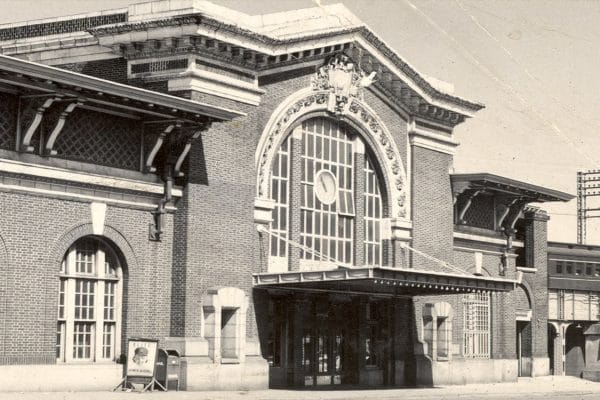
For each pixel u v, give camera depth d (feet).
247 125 120.16
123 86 100.32
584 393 146.51
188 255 112.88
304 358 130.41
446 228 152.56
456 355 153.38
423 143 148.46
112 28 115.03
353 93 137.08
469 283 128.67
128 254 108.99
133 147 110.01
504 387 150.10
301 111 129.59
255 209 122.93
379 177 143.23
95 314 107.04
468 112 153.58
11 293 98.17
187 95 112.78
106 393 101.30
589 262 200.23
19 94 99.25
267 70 124.26
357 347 137.39
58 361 103.40
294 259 128.88
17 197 99.25
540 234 186.29
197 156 114.62
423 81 143.64
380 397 114.73
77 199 104.17
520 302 180.75
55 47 122.93
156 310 111.75
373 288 135.74
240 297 118.11
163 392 105.70
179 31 111.65
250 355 119.75
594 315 200.44
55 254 102.12
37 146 101.04
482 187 158.30
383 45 137.18
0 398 91.50
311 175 133.28
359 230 138.72
